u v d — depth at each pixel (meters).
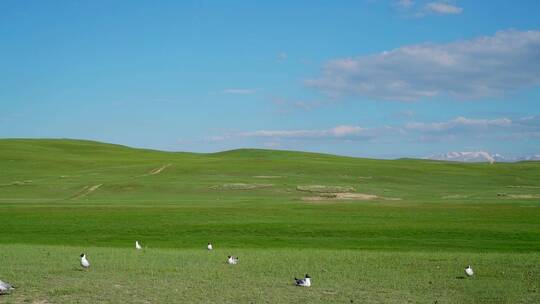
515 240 47.84
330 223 56.41
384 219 60.00
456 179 132.88
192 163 145.12
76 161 148.75
